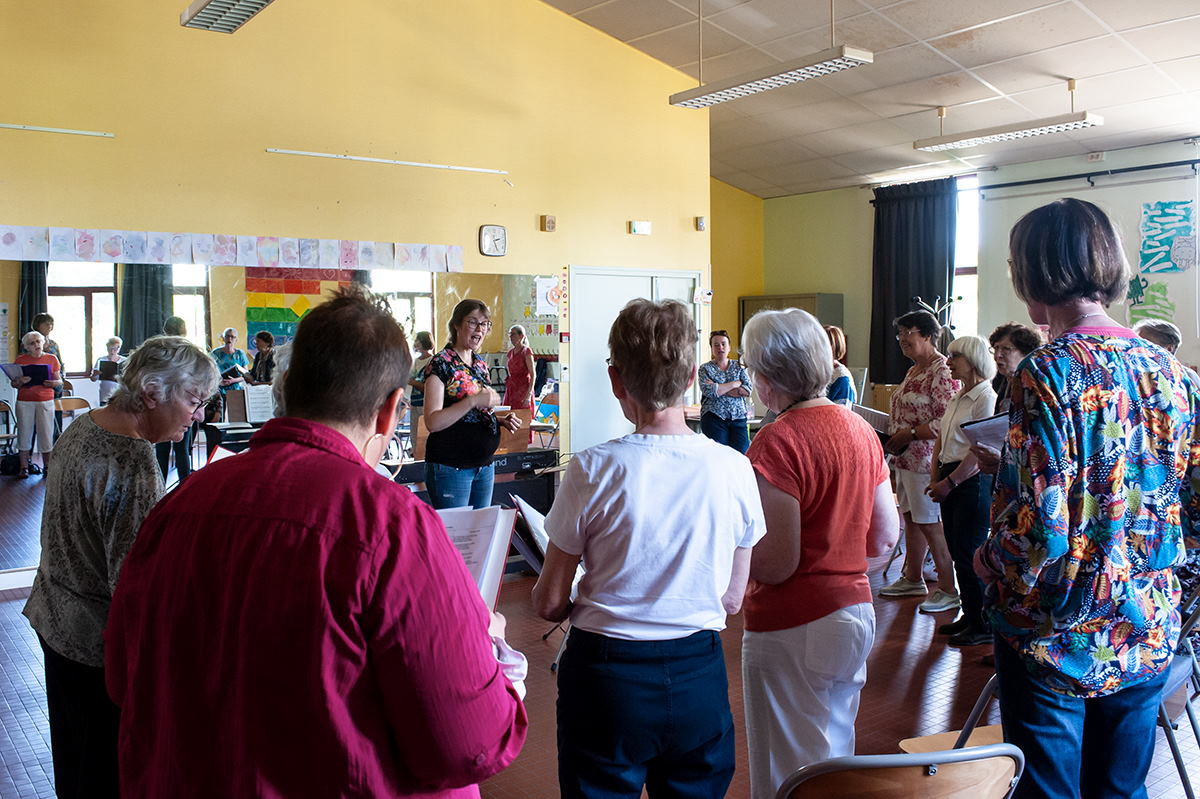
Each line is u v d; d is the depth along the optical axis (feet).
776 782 6.69
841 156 34.88
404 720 3.52
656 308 5.62
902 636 14.74
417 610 3.48
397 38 22.31
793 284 41.50
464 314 14.62
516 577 18.63
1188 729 10.84
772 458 6.48
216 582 3.56
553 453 21.21
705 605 5.51
